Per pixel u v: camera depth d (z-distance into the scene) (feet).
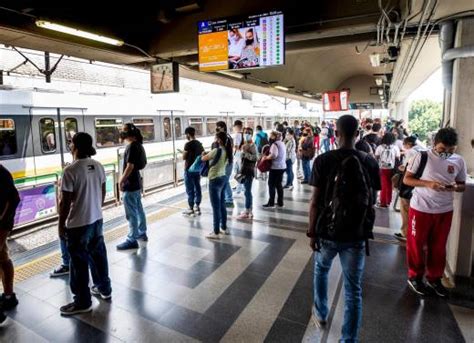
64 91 22.72
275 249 13.58
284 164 19.76
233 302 9.69
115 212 20.90
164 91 18.98
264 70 32.07
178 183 31.55
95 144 24.97
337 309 9.18
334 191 6.84
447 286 10.13
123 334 8.32
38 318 9.08
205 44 14.74
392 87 39.96
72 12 13.96
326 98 41.19
